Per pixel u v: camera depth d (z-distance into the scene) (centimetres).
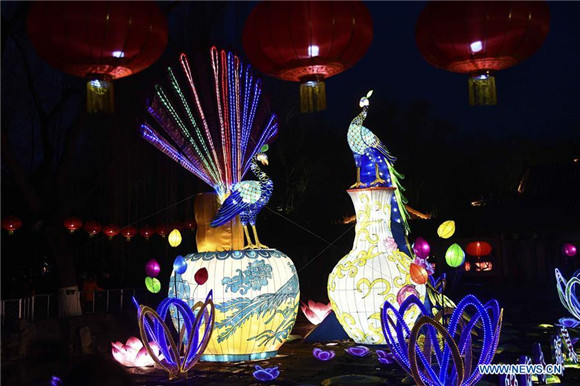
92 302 1725
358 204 1248
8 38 1603
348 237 2575
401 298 1041
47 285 1988
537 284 3175
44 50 461
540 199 3494
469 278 3394
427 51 493
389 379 921
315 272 2502
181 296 1086
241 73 1114
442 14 468
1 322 1335
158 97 1103
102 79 479
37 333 1337
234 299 1052
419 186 3419
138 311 880
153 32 461
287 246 2505
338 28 462
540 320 1739
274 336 1092
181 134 1112
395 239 1337
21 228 1911
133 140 1628
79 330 1337
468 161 3850
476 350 1085
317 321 1478
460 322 938
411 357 679
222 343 1063
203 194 1162
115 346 1078
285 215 2517
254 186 1097
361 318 1181
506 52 474
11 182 1889
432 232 3312
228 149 1110
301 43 466
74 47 451
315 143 2833
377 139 1265
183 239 2139
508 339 1331
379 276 1175
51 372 1122
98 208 1948
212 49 1080
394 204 1342
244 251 1091
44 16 446
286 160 2534
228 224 1138
